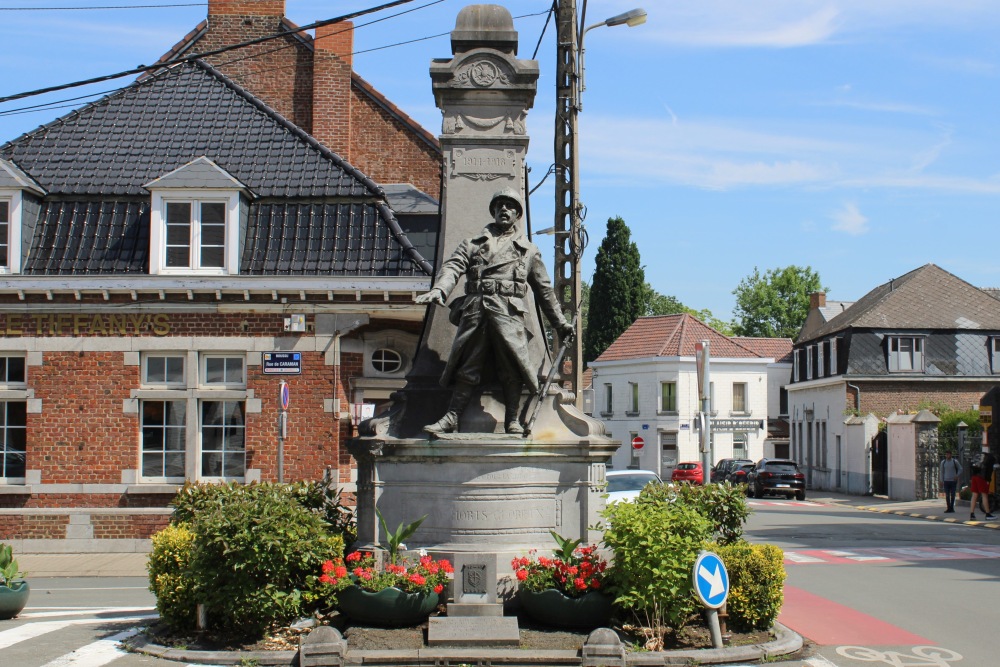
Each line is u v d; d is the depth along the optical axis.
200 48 27.06
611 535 9.34
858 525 27.53
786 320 86.81
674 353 58.06
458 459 10.37
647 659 8.81
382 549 10.24
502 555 10.10
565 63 19.62
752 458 58.94
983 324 47.94
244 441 20.02
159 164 21.66
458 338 10.59
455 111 11.48
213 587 9.42
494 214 10.86
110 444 19.80
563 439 10.55
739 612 10.05
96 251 20.47
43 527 19.56
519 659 8.68
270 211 21.16
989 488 31.23
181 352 20.00
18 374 20.14
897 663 9.62
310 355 20.08
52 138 22.03
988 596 14.20
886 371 47.28
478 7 11.62
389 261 20.58
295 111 27.06
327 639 8.68
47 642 10.13
